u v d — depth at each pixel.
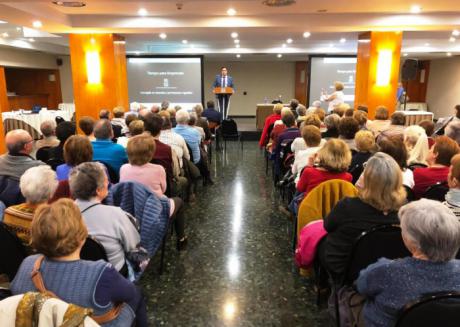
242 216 4.04
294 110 6.62
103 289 1.29
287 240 3.42
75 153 2.56
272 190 5.04
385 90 7.41
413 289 1.20
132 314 1.55
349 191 2.31
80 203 1.86
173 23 6.71
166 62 10.79
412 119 7.29
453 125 3.50
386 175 1.74
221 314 2.34
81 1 5.36
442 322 1.11
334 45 11.30
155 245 2.43
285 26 6.68
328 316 2.32
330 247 1.90
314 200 2.34
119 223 1.86
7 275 1.84
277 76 15.97
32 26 6.60
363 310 1.44
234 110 16.28
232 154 7.81
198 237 3.49
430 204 1.25
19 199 2.52
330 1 5.44
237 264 2.98
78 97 7.74
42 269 1.27
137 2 5.47
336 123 4.18
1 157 2.63
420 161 3.27
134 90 10.93
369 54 7.31
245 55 13.09
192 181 4.81
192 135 4.61
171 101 10.98
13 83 13.65
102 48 7.57
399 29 6.99
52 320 0.97
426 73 15.37
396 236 1.66
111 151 3.25
